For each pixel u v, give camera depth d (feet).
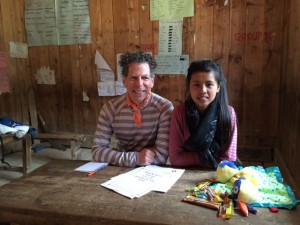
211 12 10.07
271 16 9.55
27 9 12.12
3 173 9.89
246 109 10.29
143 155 4.70
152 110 5.13
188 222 2.88
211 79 4.36
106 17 11.22
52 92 12.59
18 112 12.20
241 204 3.13
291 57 7.93
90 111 12.21
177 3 10.32
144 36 10.92
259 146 10.36
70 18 11.64
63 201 3.40
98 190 3.68
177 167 4.60
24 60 12.42
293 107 7.47
